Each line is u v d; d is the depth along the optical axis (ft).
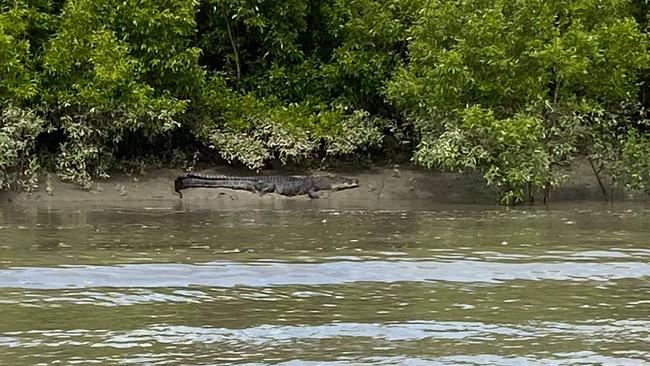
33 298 30.66
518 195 59.36
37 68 64.28
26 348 24.89
